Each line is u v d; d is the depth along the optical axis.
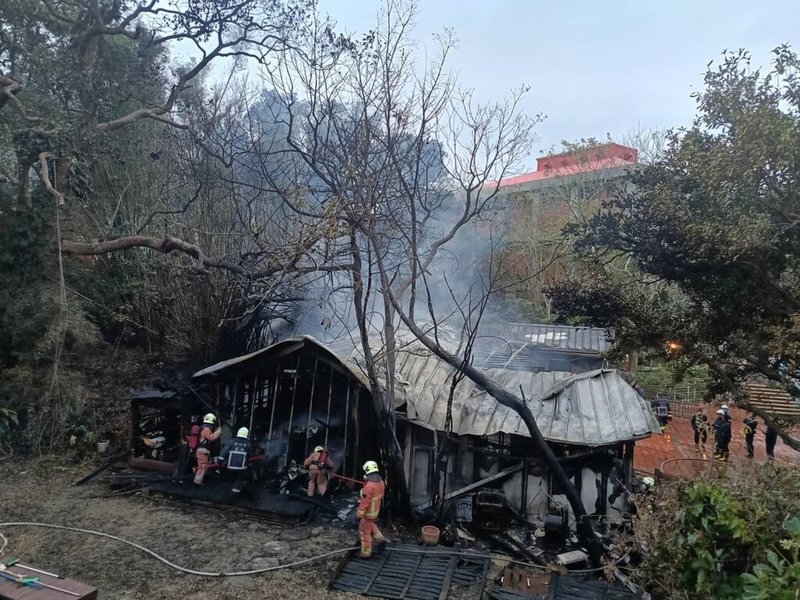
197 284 15.80
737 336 9.64
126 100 15.70
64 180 13.89
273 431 11.76
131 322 16.39
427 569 8.09
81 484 10.96
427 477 10.84
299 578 7.77
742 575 4.57
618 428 9.84
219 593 7.32
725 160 8.02
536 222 27.69
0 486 10.59
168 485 10.68
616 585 7.91
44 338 12.79
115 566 7.90
